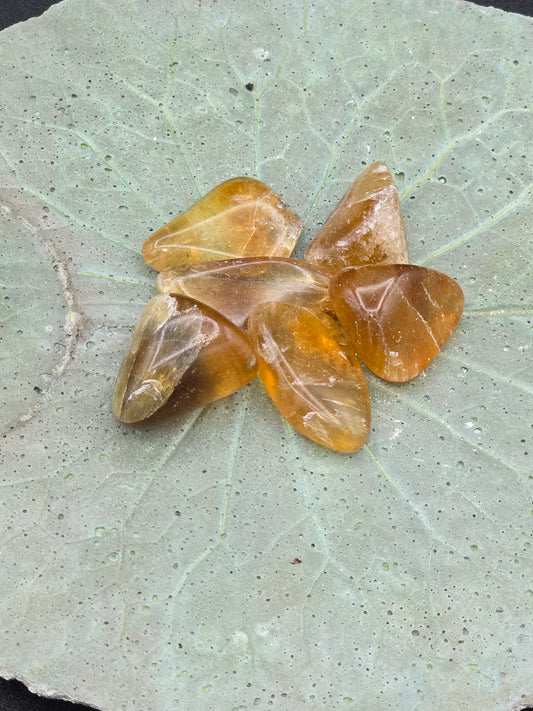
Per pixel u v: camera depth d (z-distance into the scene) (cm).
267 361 21
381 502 21
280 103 24
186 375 21
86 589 20
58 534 21
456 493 21
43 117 24
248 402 22
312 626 20
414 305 22
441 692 20
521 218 23
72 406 22
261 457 21
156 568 21
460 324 23
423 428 22
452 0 25
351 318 22
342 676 20
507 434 22
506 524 21
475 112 24
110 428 22
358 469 21
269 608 20
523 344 22
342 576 21
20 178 23
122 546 21
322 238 23
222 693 20
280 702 20
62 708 22
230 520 21
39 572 21
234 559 21
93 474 21
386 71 25
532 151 24
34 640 20
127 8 25
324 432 21
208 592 20
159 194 23
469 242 23
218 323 21
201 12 25
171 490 21
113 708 20
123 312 23
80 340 22
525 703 20
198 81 24
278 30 25
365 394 21
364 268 22
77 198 23
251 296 22
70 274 23
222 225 23
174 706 20
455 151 24
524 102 24
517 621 20
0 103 24
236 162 24
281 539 21
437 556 21
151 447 21
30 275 23
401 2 25
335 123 24
